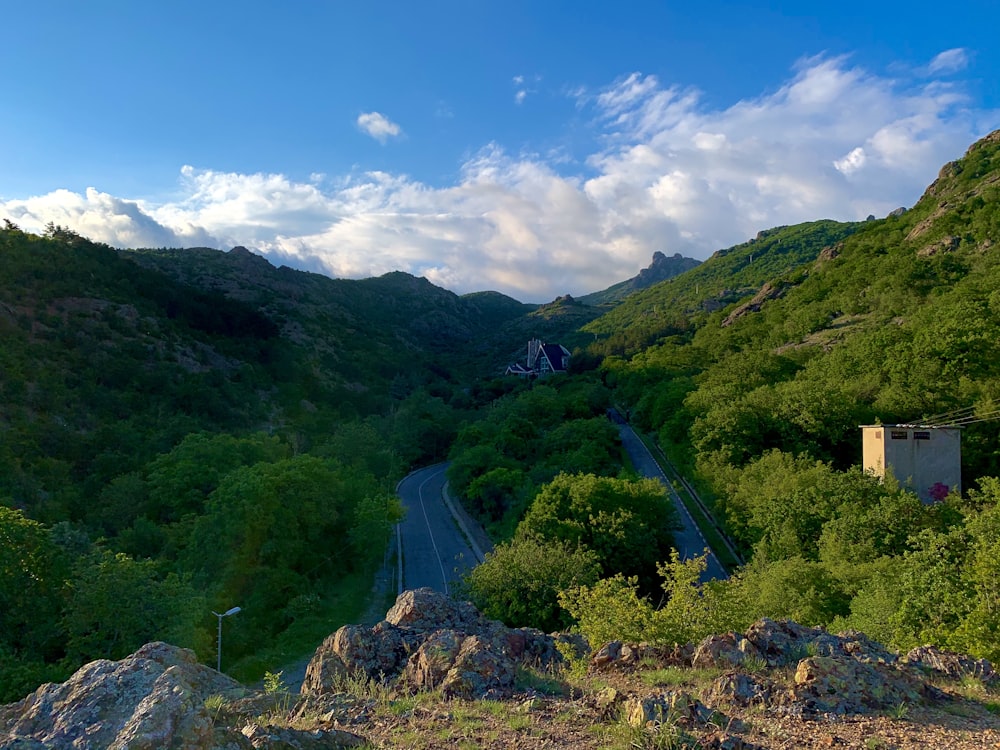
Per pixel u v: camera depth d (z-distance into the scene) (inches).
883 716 273.7
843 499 960.3
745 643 358.3
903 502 861.8
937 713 278.8
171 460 1541.6
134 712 224.5
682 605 464.4
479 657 342.6
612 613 472.7
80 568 839.7
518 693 320.2
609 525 1168.8
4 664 709.3
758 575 842.8
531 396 2701.8
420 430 2684.5
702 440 1581.0
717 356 2967.5
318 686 354.3
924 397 1390.3
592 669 375.9
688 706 268.1
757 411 1584.6
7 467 1457.9
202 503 1423.5
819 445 1470.2
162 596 859.4
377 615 1179.3
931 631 499.8
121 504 1418.6
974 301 1563.7
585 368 4323.3
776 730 257.4
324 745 247.9
